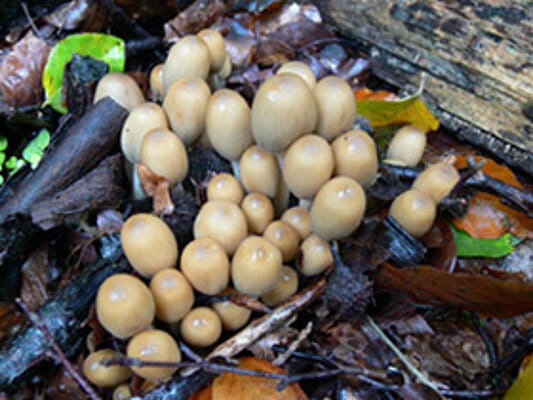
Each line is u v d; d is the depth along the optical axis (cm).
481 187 24
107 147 23
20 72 29
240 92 30
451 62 29
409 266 21
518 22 26
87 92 26
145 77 32
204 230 19
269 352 20
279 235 20
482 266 24
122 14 32
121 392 19
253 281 18
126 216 23
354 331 21
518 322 22
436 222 23
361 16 33
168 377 18
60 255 23
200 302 20
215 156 25
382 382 20
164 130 20
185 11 35
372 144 19
